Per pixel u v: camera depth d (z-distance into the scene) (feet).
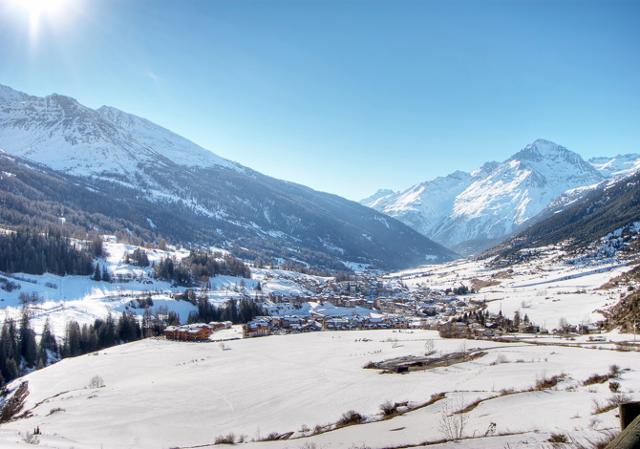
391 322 575.79
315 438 111.65
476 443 62.64
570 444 51.90
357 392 188.14
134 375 309.01
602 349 259.19
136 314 579.89
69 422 191.52
